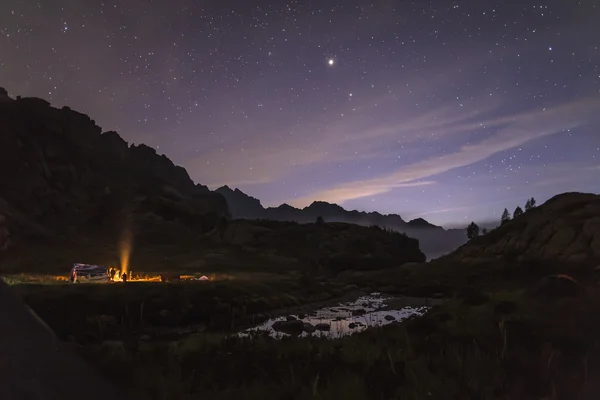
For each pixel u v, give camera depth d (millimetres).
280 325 18047
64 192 117188
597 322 7973
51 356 3625
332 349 8344
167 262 77000
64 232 95438
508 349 6633
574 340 6867
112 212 111500
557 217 49125
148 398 4680
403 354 7242
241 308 23484
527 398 5160
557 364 5895
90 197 123188
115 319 17141
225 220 121562
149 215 117438
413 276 53469
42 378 3307
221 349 8594
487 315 9672
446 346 7445
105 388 4023
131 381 4945
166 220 118250
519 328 7809
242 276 51812
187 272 57844
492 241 54938
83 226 102938
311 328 17906
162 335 15086
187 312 20594
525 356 6266
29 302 18109
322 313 25438
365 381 5918
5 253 64062
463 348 7055
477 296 12742
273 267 82188
